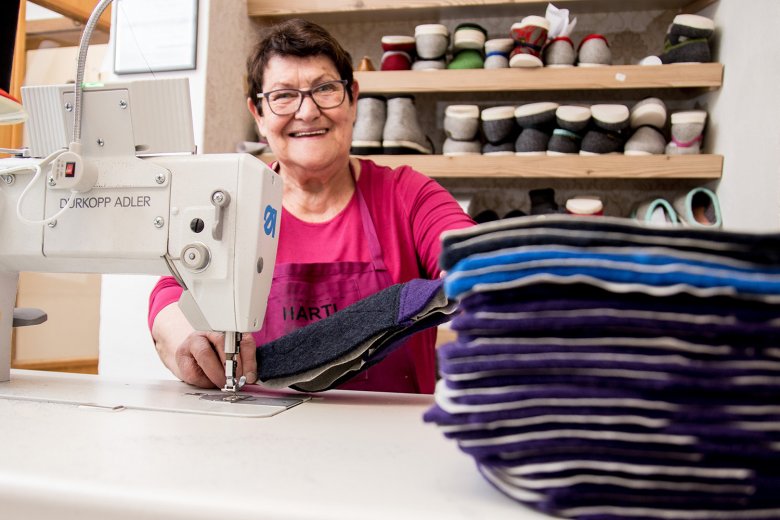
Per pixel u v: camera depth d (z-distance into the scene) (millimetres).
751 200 2082
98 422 762
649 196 2535
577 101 2578
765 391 445
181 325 1213
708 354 452
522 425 468
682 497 446
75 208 1032
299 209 1648
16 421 755
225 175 998
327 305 1497
